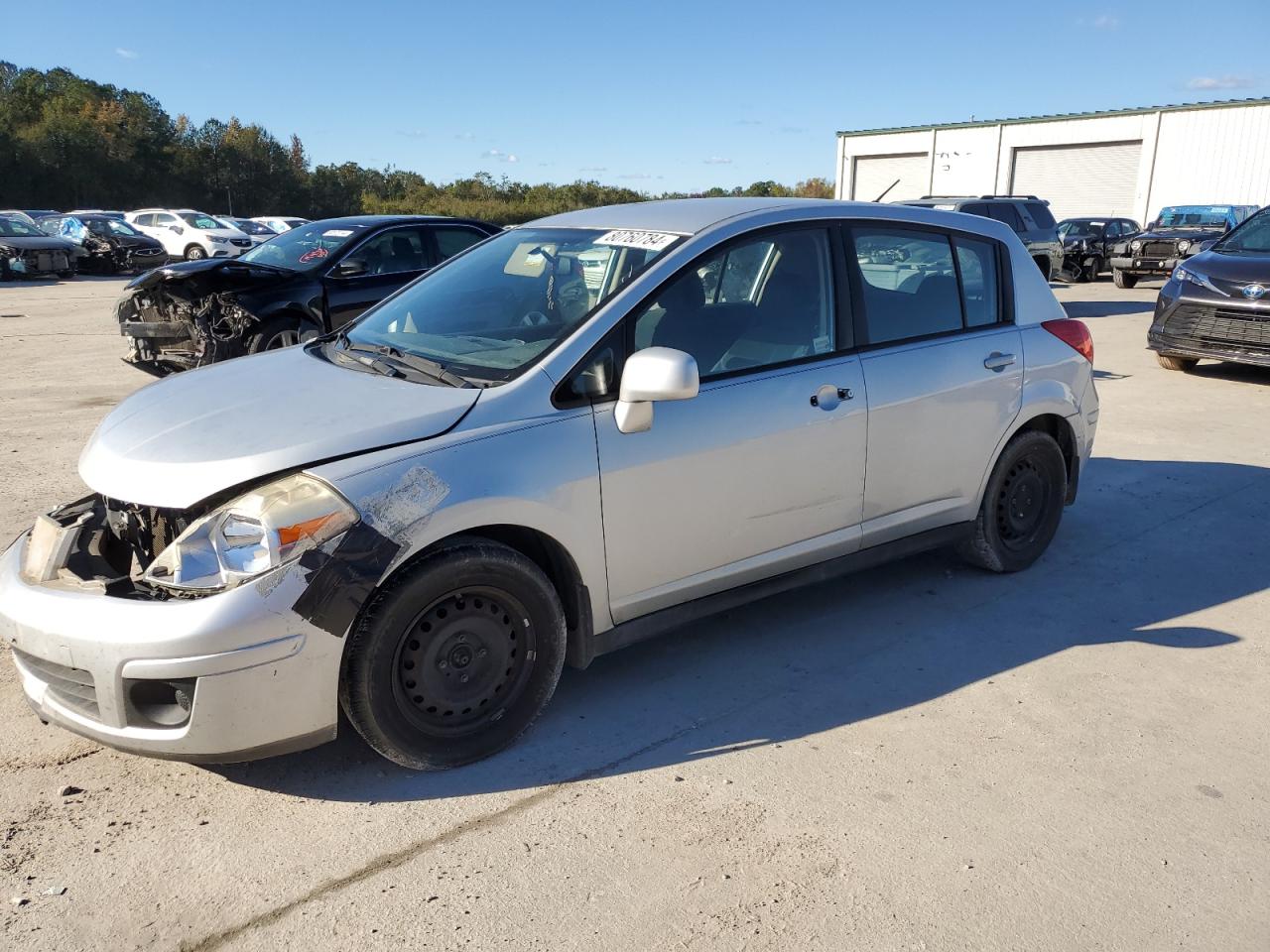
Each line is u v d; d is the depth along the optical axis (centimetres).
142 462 286
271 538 262
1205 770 307
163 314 868
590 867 259
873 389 383
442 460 285
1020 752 316
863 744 321
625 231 371
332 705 274
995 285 445
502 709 311
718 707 346
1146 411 835
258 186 6956
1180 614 426
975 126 3959
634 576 330
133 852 263
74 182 5847
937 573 473
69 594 272
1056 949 231
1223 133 3331
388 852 265
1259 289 896
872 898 247
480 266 401
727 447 341
